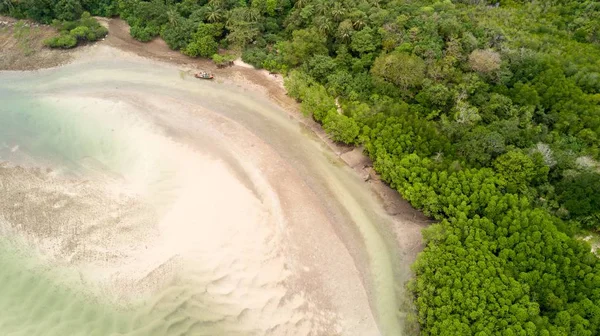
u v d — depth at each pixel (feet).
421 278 117.29
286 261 127.03
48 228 129.70
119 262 121.70
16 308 112.47
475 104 156.56
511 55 166.91
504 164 133.59
